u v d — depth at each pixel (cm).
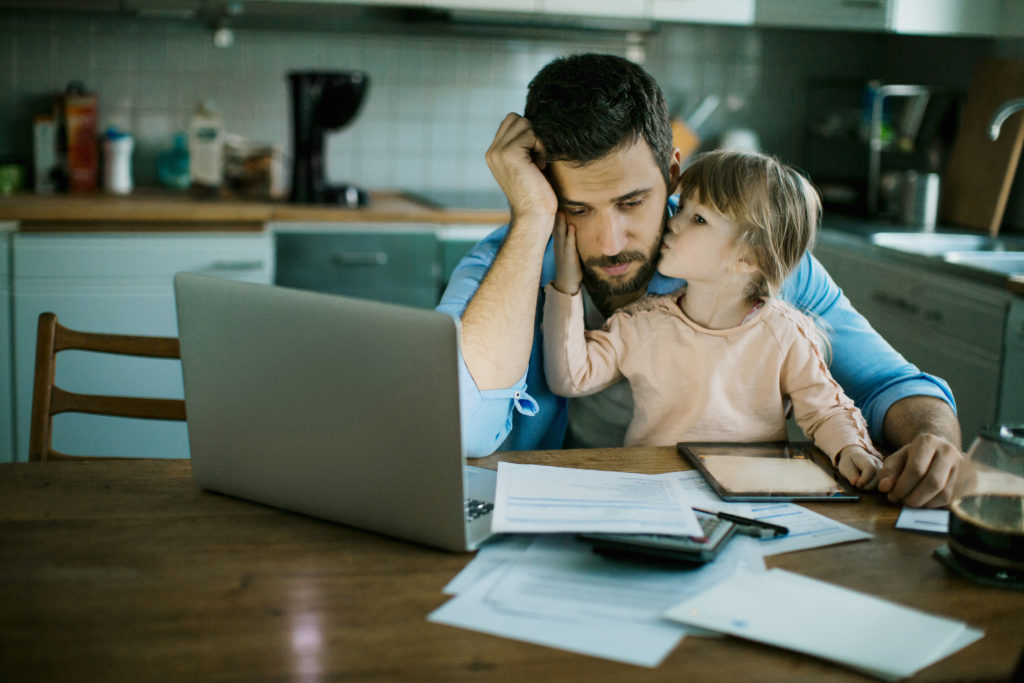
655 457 122
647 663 73
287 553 93
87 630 77
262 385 99
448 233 287
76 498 106
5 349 258
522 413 140
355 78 283
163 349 144
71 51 312
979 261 256
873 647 75
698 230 128
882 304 273
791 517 103
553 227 135
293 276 280
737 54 362
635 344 136
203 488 109
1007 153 294
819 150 373
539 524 93
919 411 130
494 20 302
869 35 371
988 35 312
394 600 83
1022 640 78
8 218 255
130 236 261
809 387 130
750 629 77
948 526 95
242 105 328
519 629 78
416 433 90
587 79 127
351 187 296
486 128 349
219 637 77
